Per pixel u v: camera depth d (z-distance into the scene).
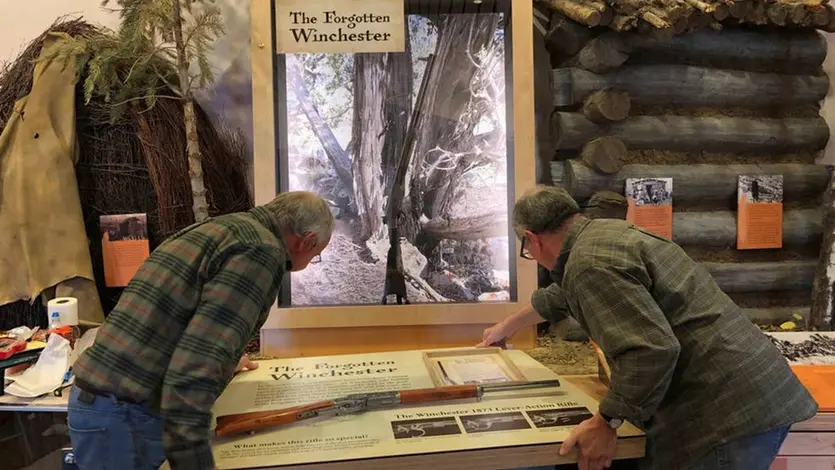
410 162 2.58
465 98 2.58
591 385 1.96
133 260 2.72
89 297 2.68
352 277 2.58
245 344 1.50
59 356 2.12
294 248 1.71
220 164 2.88
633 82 2.78
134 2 2.42
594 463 1.54
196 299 1.51
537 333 2.85
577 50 2.76
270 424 1.66
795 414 1.57
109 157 2.75
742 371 1.56
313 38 2.55
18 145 2.61
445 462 1.51
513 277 2.59
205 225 1.61
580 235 1.67
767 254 2.99
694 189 2.87
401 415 1.73
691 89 2.84
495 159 2.59
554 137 2.86
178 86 2.77
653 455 1.66
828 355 2.22
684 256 1.68
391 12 2.56
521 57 2.56
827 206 2.86
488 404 1.80
